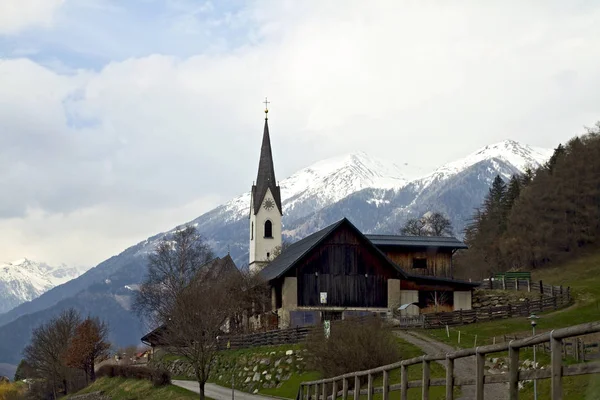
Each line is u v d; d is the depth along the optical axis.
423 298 82.88
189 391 64.31
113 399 77.12
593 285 103.12
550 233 129.12
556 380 15.81
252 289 84.62
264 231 130.38
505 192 165.38
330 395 39.94
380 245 90.12
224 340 75.31
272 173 132.25
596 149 135.12
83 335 110.81
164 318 83.44
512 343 17.36
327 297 81.19
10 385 137.75
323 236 81.06
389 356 46.19
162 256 147.12
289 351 62.97
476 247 142.38
